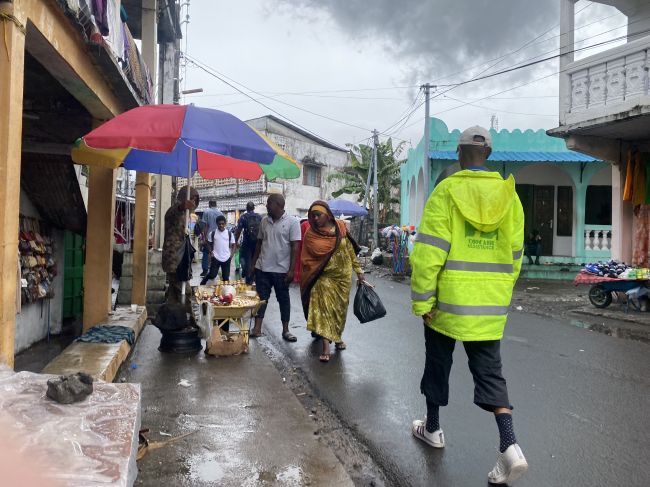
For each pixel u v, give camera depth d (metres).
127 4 10.98
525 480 3.36
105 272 6.86
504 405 3.20
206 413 4.21
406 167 23.25
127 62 6.39
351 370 5.71
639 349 7.14
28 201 7.33
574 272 17.44
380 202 28.27
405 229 17.64
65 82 5.08
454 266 3.20
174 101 16.03
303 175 33.44
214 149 4.64
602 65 10.16
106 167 6.41
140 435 3.60
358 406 4.63
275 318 8.76
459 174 3.28
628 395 5.07
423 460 3.61
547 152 17.73
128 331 6.09
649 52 9.32
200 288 6.82
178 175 7.00
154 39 9.64
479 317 3.15
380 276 17.61
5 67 3.33
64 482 1.82
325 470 3.33
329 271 6.02
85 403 2.52
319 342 7.00
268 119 31.48
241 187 32.31
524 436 4.05
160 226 12.29
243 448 3.60
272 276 7.00
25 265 6.77
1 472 1.77
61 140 7.04
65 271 8.59
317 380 5.35
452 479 3.35
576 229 17.94
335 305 6.06
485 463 3.57
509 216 3.19
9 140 3.36
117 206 15.61
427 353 3.62
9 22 3.33
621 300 11.14
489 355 3.25
